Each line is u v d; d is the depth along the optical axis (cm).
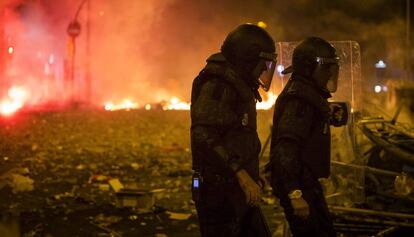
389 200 1142
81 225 1215
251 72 672
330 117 755
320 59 720
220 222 671
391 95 1980
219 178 662
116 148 2489
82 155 2264
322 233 730
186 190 1603
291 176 694
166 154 2325
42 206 1383
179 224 1238
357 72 1102
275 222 1235
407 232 1022
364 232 1034
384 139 1249
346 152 1141
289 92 718
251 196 641
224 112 649
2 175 1717
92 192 1559
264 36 677
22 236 1109
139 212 1321
